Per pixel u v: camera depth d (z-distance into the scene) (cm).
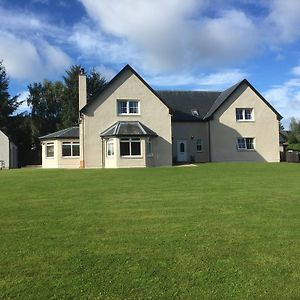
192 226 898
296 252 704
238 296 532
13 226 917
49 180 2044
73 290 553
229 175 2230
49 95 6938
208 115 4031
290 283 572
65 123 6556
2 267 640
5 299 527
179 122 4028
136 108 3591
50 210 1116
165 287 561
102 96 3538
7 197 1397
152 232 848
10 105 6391
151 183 1823
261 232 839
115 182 1892
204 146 4066
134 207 1152
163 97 4259
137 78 3594
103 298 530
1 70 6425
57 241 784
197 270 620
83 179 2072
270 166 3008
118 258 677
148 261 661
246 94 4047
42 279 590
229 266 636
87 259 672
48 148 4059
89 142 3500
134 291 549
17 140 6244
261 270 619
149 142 3497
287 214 1027
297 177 2072
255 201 1235
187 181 1897
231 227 885
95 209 1126
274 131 4078
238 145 4025
